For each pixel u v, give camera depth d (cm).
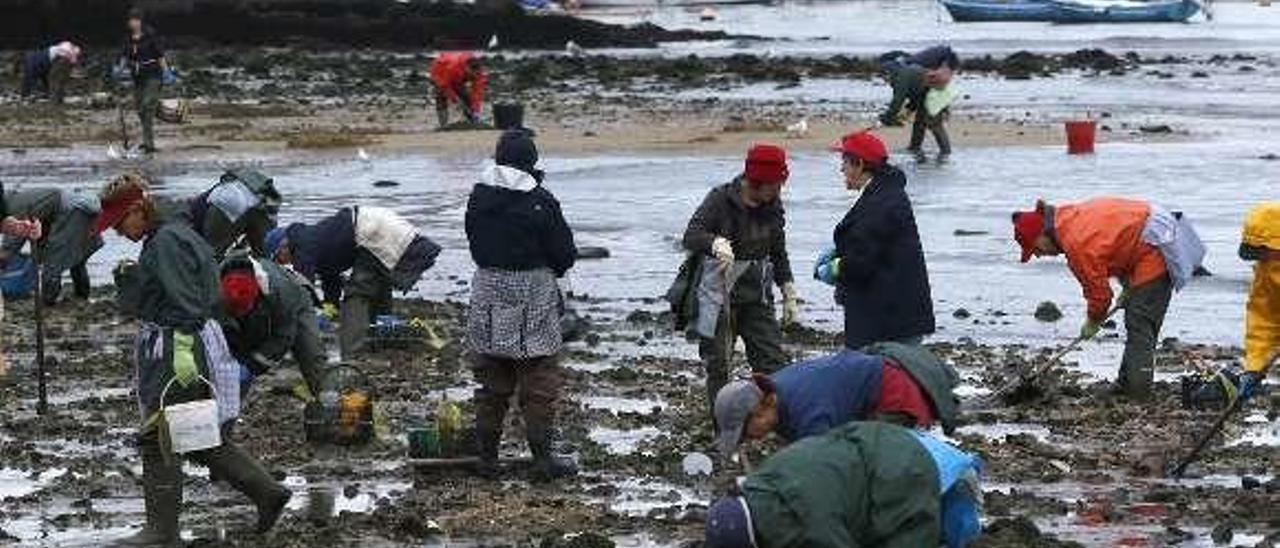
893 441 1241
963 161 5266
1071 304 3123
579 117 6769
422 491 1956
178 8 11212
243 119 6850
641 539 1758
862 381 1443
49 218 3139
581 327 2794
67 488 1980
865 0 18550
